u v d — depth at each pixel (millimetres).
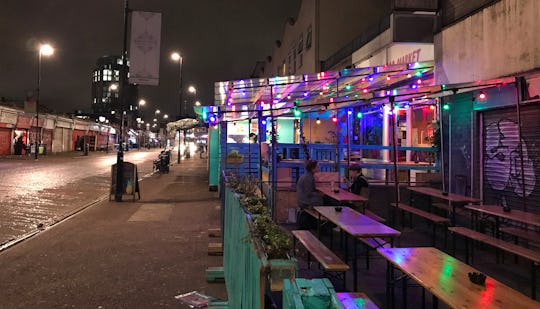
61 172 25250
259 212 3807
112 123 91688
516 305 2590
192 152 62250
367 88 11047
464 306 2574
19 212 11438
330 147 11047
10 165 30078
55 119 53938
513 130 6934
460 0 7949
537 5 6055
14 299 5219
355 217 5805
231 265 4703
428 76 9484
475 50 7465
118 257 7137
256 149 14453
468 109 7965
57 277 6066
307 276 5695
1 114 39844
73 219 10602
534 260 4426
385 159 12719
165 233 9039
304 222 8594
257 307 2588
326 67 18625
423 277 3152
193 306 5031
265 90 10867
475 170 7758
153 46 12125
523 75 6348
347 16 19859
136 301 5191
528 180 6609
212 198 14742
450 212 7645
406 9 10117
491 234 7035
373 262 6438
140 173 27438
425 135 11367
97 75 159375
